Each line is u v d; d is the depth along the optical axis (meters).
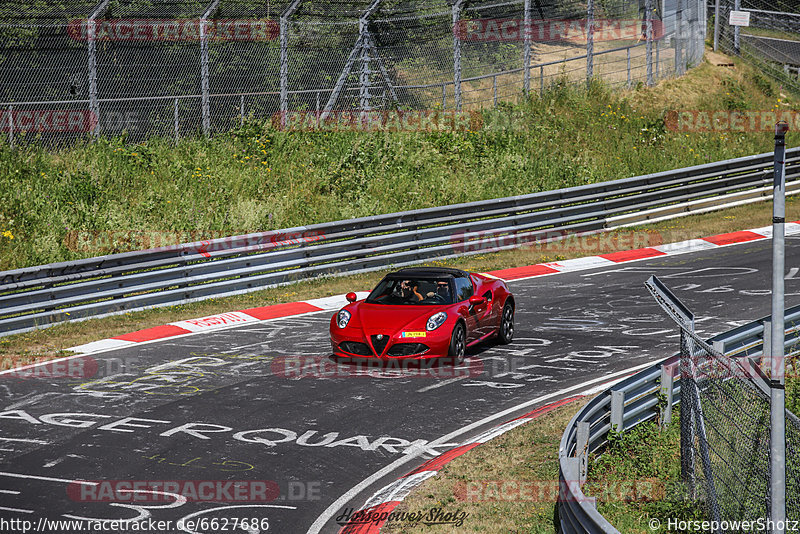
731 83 101.81
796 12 126.06
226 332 45.34
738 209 79.06
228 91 82.12
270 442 28.59
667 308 23.86
